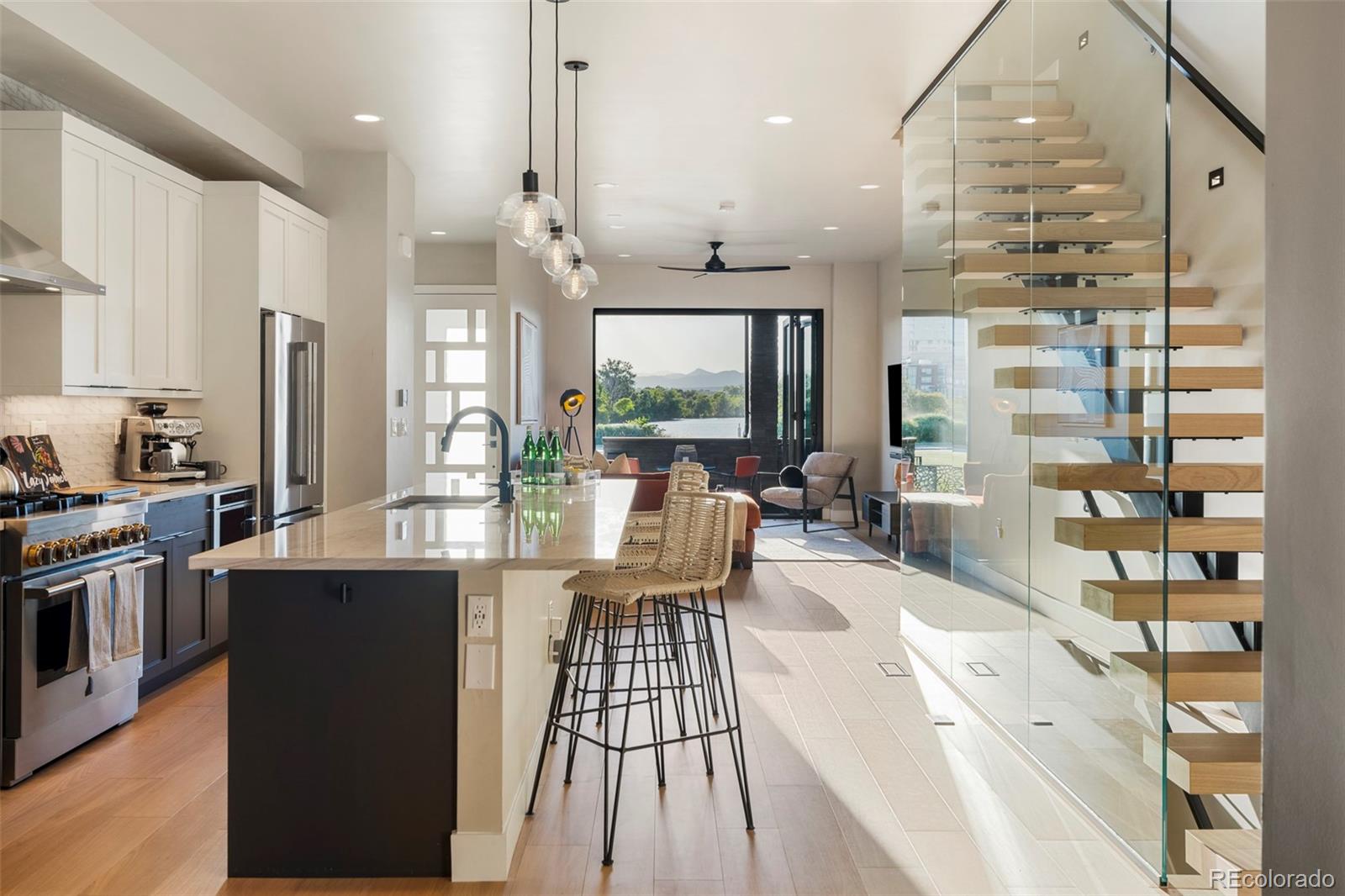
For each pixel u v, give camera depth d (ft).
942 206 15.37
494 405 30.99
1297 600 2.00
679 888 8.37
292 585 8.62
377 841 8.59
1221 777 8.49
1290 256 2.01
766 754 11.71
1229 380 11.28
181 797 10.33
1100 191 9.80
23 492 12.96
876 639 17.79
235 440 17.15
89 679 11.91
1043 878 8.59
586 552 8.25
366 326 20.27
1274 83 2.05
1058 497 10.71
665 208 26.30
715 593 22.35
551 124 18.39
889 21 13.71
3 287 12.59
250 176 19.25
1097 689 9.73
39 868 8.66
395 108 17.49
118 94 14.46
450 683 8.59
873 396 36.55
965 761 11.54
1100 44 9.96
